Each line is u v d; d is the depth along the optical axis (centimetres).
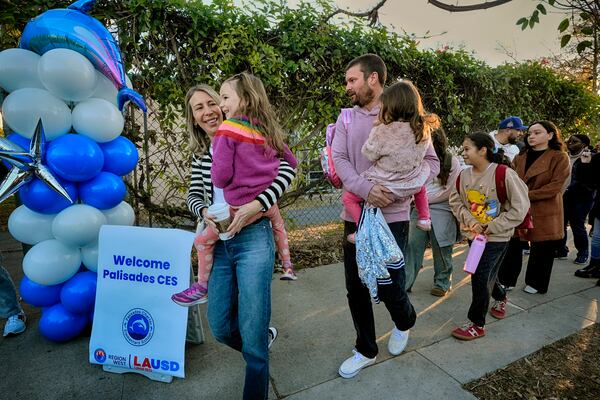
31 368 209
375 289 180
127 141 251
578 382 205
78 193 230
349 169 183
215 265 169
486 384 201
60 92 207
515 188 231
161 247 203
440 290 319
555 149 313
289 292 323
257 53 327
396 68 424
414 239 303
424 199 220
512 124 387
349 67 190
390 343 226
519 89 531
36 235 220
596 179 371
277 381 201
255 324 154
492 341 245
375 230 178
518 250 314
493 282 245
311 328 261
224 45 317
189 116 185
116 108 233
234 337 171
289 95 374
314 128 401
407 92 169
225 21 321
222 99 154
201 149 187
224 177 148
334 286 338
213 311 167
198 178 184
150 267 204
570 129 658
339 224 516
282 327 262
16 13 268
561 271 394
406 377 205
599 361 225
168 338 200
